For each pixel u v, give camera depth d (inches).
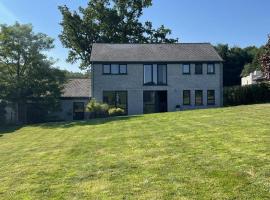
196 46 1715.1
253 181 329.4
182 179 354.6
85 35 2284.7
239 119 781.9
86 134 820.0
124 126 890.1
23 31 1438.2
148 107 1585.9
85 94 1667.1
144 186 345.4
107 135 749.9
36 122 1497.3
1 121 1448.1
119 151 532.1
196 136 595.2
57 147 653.3
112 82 1567.4
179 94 1598.2
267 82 695.7
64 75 1504.7
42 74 1454.2
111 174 399.9
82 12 2282.2
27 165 498.9
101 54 1599.4
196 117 922.7
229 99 1681.8
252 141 498.6
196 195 309.3
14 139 935.7
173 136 624.7
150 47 1692.9
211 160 413.1
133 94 1578.5
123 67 1576.0
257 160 392.5
